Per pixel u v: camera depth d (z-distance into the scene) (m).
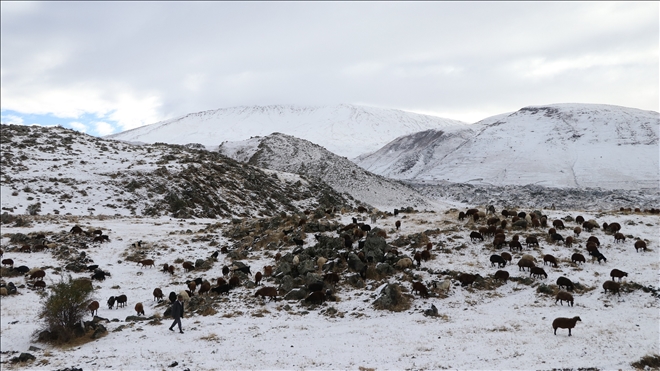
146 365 16.75
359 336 19.45
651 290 22.73
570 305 21.83
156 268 34.12
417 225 37.09
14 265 33.25
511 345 17.31
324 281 27.16
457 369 15.38
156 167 74.62
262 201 76.44
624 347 16.61
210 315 23.75
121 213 58.97
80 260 34.69
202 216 62.97
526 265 26.41
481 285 25.36
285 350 17.97
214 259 34.97
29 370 16.50
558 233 32.84
